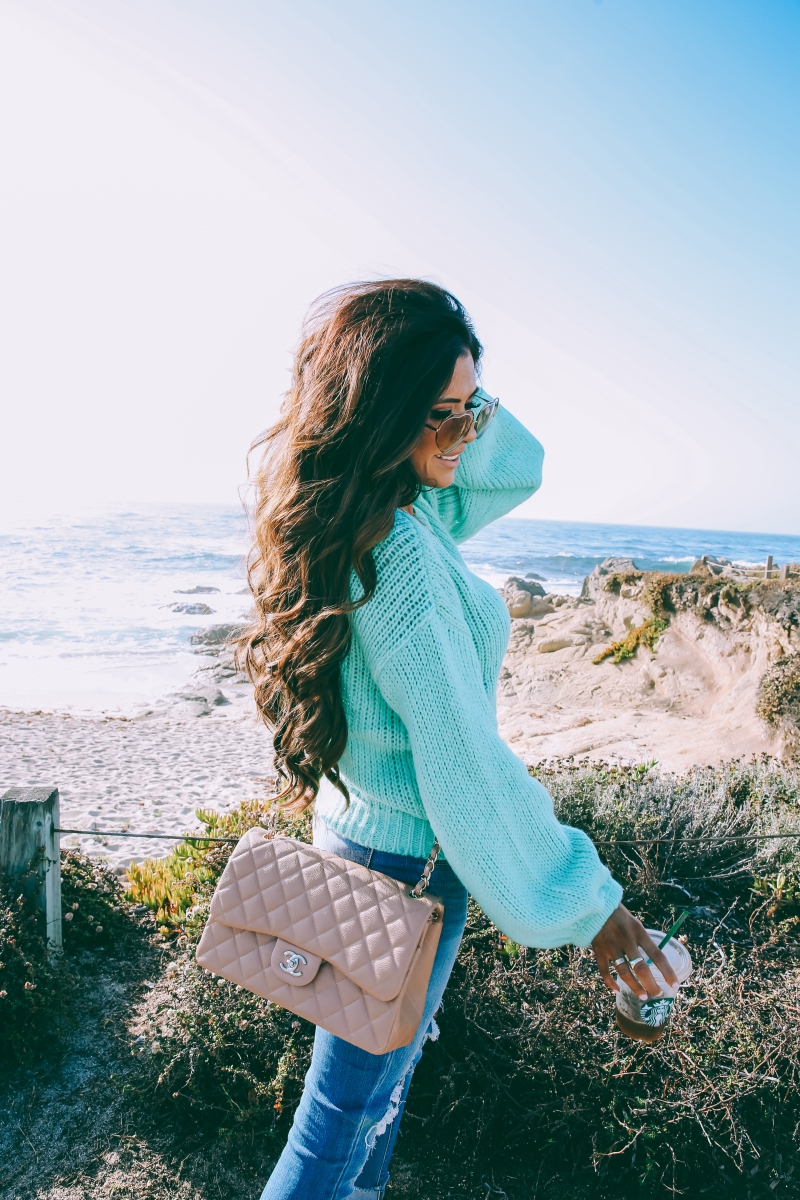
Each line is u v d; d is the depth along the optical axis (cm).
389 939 114
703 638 1391
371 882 120
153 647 2339
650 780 440
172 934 374
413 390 110
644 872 341
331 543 110
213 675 1955
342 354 114
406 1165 235
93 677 1933
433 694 106
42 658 2131
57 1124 251
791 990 276
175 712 1597
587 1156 239
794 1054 242
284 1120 248
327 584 112
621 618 1659
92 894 383
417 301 115
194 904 372
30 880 317
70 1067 278
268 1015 266
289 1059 251
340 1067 124
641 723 1223
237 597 3456
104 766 1037
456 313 123
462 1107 248
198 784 933
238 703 1706
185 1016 267
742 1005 262
